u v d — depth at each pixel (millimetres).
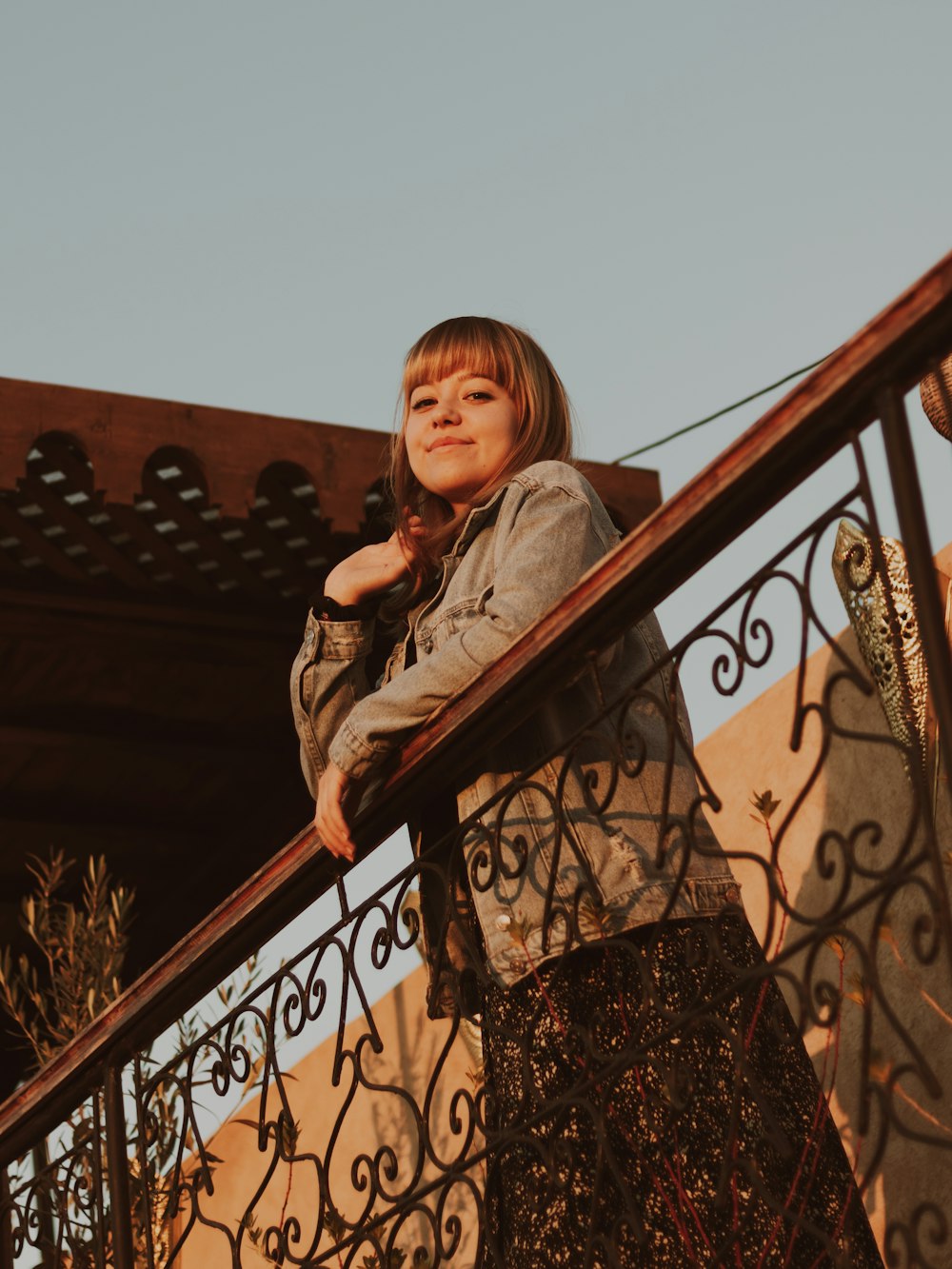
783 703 4473
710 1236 2342
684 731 2670
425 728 2660
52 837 7621
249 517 6000
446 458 2920
